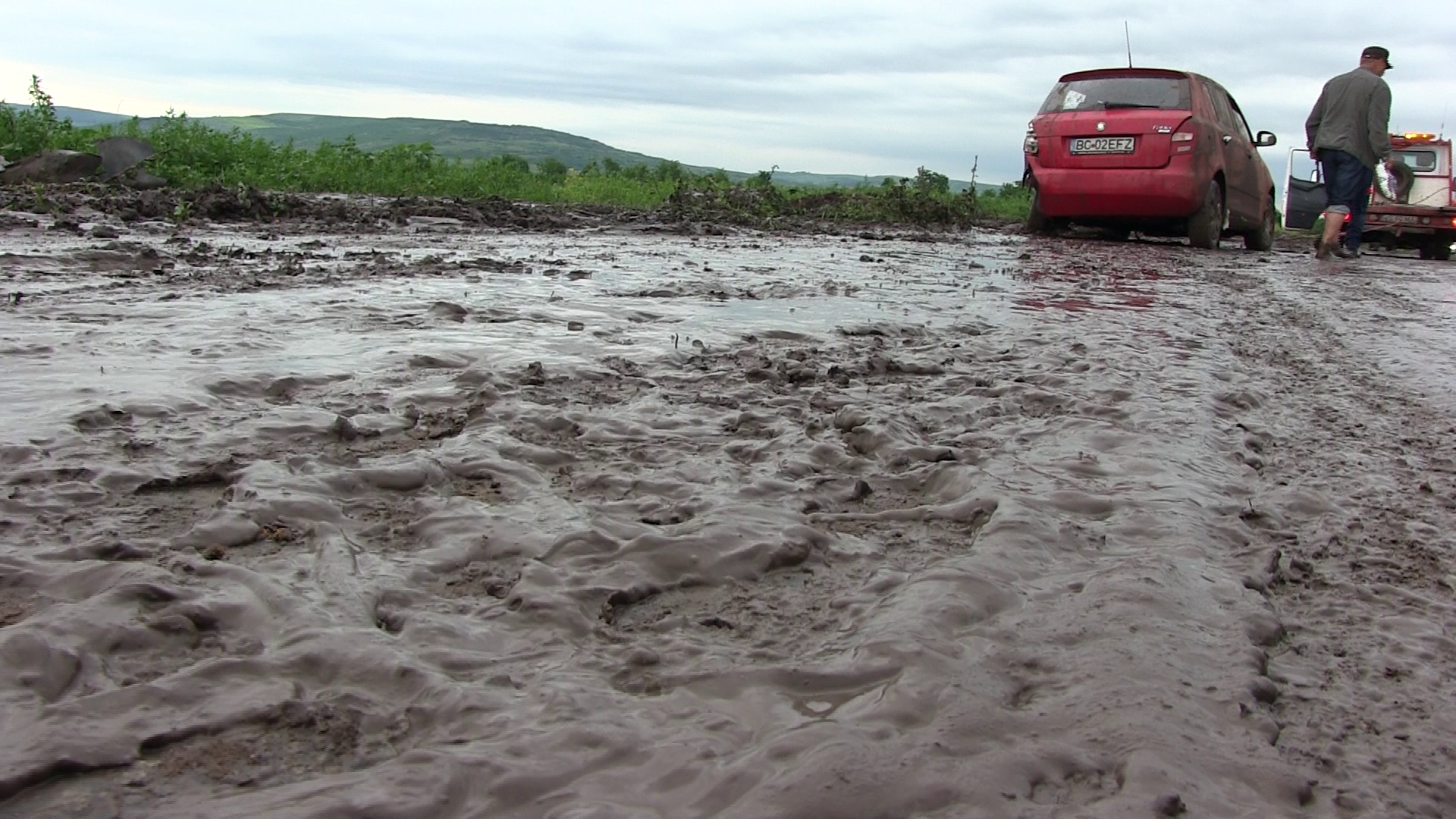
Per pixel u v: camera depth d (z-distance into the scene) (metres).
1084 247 13.35
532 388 3.73
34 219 9.38
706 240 12.46
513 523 2.43
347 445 3.03
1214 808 1.52
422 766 1.51
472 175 20.94
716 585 2.23
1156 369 4.67
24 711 1.59
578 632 1.97
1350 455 3.53
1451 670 2.03
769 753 1.57
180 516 2.46
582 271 7.56
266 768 1.51
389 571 2.16
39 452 2.77
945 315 6.14
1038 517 2.58
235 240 9.01
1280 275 10.70
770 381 4.06
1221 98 14.53
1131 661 1.89
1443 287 10.70
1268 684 1.87
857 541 2.48
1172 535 2.58
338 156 20.02
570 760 1.55
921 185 21.45
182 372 3.69
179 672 1.72
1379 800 1.59
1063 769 1.58
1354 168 13.54
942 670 1.83
